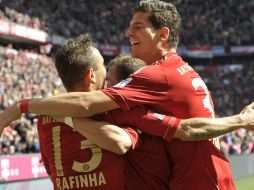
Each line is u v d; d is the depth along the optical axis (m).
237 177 20.72
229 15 46.38
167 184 3.17
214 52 45.03
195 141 3.09
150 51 3.33
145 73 3.07
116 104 2.97
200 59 47.25
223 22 46.06
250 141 26.17
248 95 39.28
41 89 24.59
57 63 3.10
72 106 2.93
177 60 3.24
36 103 3.04
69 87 3.10
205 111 3.16
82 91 3.08
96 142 2.91
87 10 42.47
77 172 2.95
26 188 11.89
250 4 46.75
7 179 13.07
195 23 45.81
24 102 3.09
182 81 3.11
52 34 36.44
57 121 3.03
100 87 3.14
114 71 3.37
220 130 3.02
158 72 3.09
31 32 34.12
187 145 3.07
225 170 3.20
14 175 13.40
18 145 16.52
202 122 3.00
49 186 12.95
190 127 2.98
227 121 3.07
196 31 45.41
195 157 3.08
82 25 40.47
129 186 3.11
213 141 3.22
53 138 3.03
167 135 2.99
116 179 2.94
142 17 3.31
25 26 33.56
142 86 3.05
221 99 38.47
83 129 2.92
